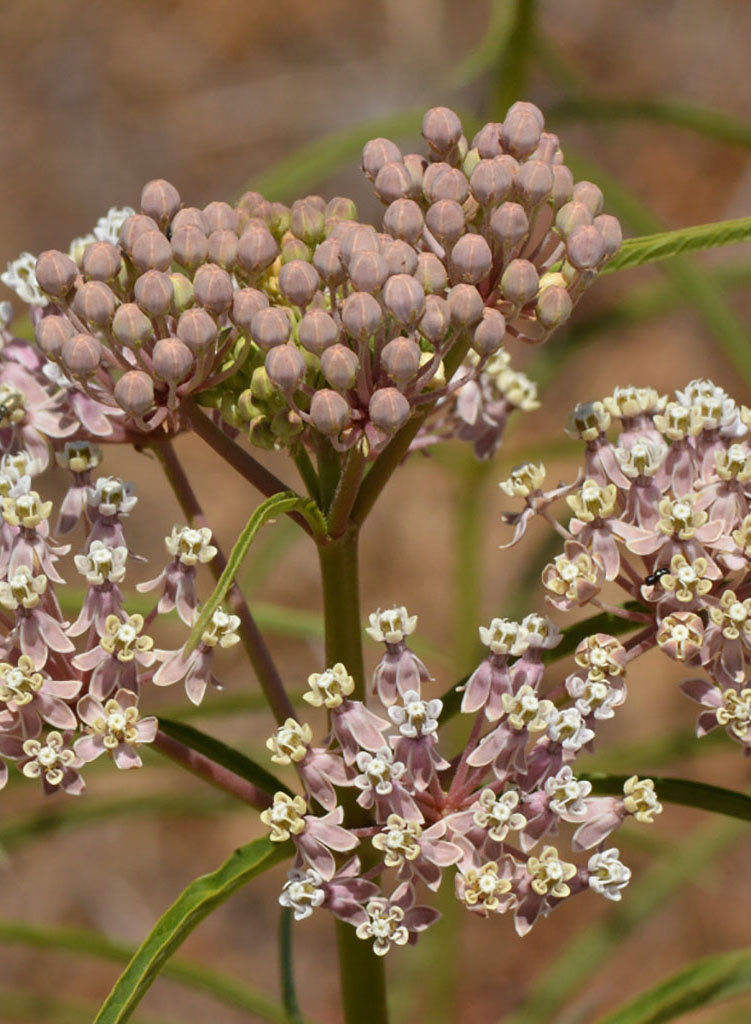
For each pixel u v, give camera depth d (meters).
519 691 0.35
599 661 0.35
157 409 0.36
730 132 0.51
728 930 0.75
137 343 0.36
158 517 0.87
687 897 0.75
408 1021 0.59
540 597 0.72
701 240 0.37
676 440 0.36
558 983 0.50
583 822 0.35
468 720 0.48
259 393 0.36
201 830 0.80
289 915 0.40
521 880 0.35
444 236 0.36
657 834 0.76
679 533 0.36
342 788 0.37
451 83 0.50
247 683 0.81
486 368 0.39
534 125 0.36
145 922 0.78
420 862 0.35
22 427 0.37
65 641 0.36
